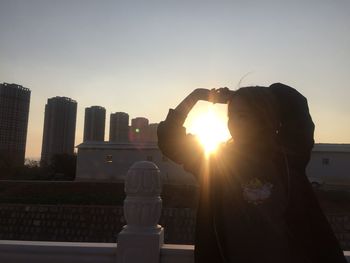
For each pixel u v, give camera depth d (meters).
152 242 3.25
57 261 3.35
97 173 48.22
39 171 54.12
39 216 27.66
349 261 3.09
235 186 2.30
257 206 2.22
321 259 2.18
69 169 53.47
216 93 2.67
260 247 2.18
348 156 43.12
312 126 2.41
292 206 2.21
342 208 28.50
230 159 2.36
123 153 48.06
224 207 2.32
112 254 3.32
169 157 2.60
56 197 30.91
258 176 2.29
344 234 24.95
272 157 2.35
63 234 27.08
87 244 3.44
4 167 55.28
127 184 3.35
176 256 3.28
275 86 2.51
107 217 27.20
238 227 2.23
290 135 2.38
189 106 2.66
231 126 2.44
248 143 2.37
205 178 2.43
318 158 43.66
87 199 30.42
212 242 2.31
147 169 3.33
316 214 2.25
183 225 26.83
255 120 2.38
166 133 2.57
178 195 30.50
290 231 2.20
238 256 2.20
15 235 27.39
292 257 2.17
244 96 2.40
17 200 30.45
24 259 3.37
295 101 2.43
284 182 2.27
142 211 3.29
